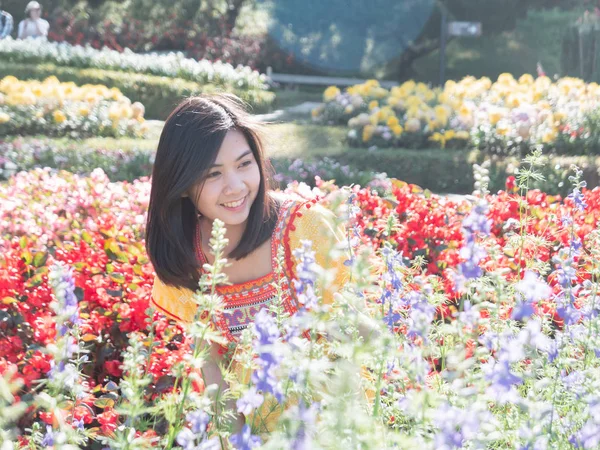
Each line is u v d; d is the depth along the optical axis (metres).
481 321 1.95
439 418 1.61
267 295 2.66
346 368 1.66
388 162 10.98
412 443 1.67
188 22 27.83
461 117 12.00
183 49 27.66
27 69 17.47
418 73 28.69
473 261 1.81
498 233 4.83
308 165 9.43
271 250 2.62
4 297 3.69
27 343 3.65
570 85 13.94
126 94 17.52
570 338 2.26
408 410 1.73
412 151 11.45
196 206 2.60
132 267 3.91
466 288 2.10
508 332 1.95
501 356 1.67
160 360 3.14
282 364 1.73
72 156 10.02
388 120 12.20
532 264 2.87
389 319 2.16
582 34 24.09
